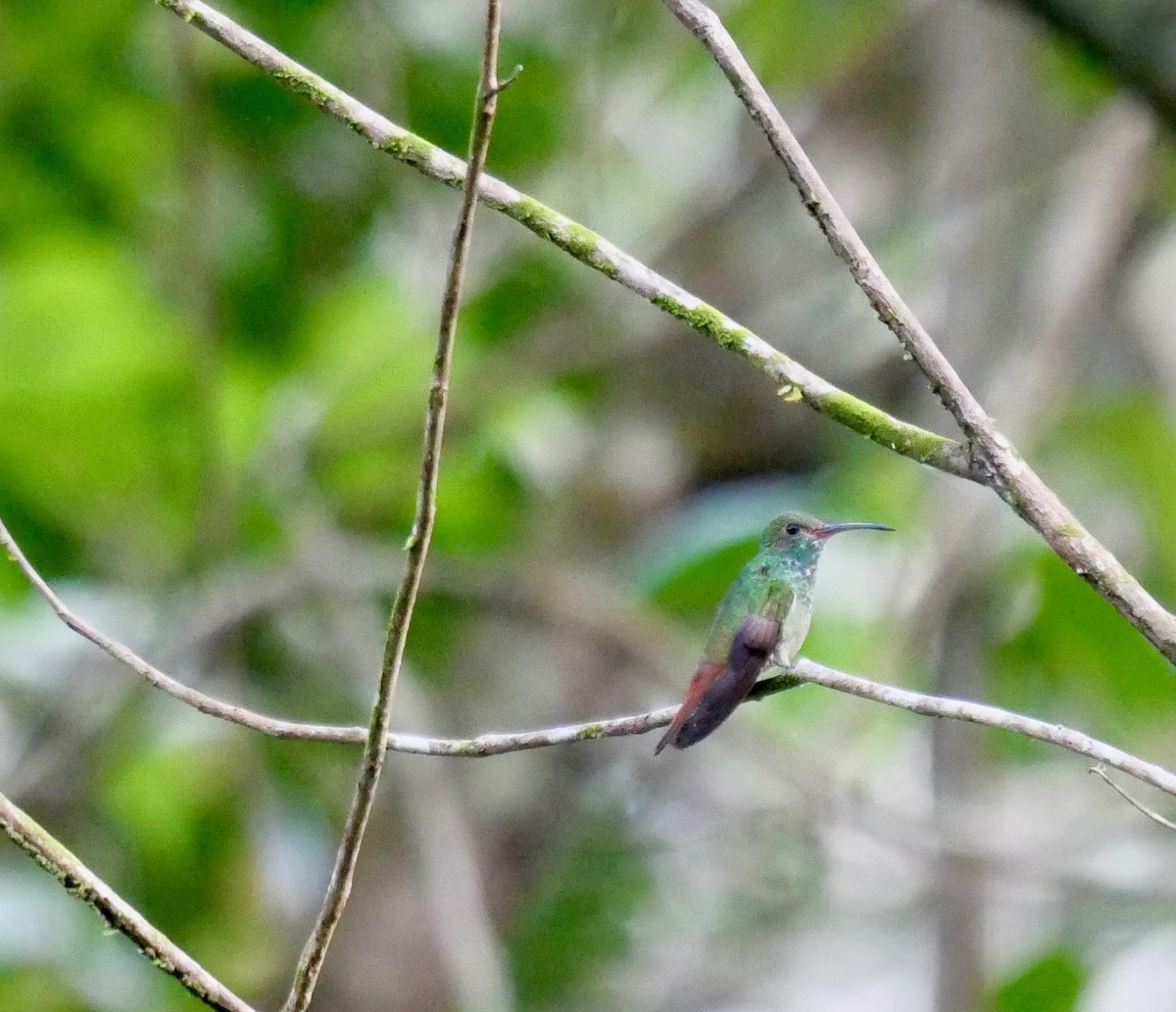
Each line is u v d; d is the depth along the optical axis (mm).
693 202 12281
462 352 11227
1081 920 10273
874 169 12219
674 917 11461
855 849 11438
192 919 10531
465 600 10805
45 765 10141
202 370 10016
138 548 10641
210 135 10586
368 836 10797
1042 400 10328
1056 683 11156
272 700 11000
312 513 10727
